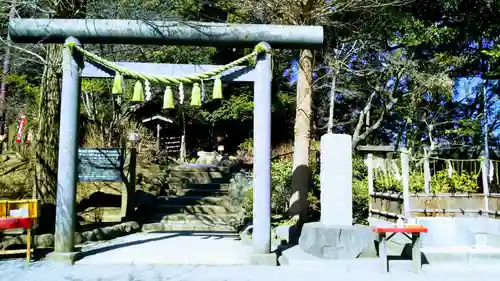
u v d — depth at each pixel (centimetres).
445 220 641
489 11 1202
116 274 488
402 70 1056
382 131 1399
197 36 579
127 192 844
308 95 816
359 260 546
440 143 1218
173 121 1769
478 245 637
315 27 588
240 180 1013
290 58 1472
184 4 1248
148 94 579
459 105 1316
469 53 1237
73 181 557
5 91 1238
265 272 509
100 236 688
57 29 565
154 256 571
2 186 838
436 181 761
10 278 464
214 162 1526
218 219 894
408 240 632
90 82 1266
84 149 792
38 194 667
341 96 1335
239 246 650
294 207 784
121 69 566
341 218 602
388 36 1192
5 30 828
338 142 611
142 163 1206
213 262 550
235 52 1644
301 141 802
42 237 613
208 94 1598
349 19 1087
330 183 607
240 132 1869
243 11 959
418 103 1188
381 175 805
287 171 888
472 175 800
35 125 1066
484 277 494
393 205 713
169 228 830
